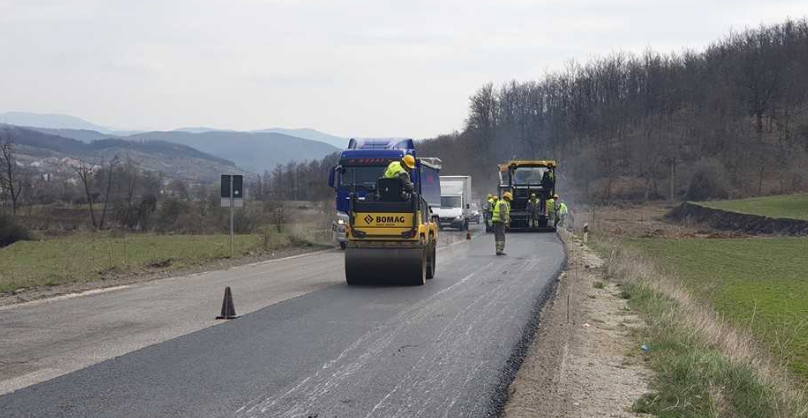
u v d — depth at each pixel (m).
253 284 18.53
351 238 18.03
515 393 8.51
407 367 9.59
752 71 108.25
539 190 45.50
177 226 55.00
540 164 45.91
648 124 113.38
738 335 12.43
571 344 11.28
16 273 21.31
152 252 29.84
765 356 12.16
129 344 10.91
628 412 8.01
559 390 8.66
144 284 18.73
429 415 7.63
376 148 30.55
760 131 107.00
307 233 34.06
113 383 8.68
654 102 114.50
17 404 7.84
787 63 109.12
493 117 116.19
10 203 67.31
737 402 8.60
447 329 12.20
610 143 109.75
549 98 115.44
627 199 91.75
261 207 49.44
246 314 13.62
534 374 9.38
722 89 110.19
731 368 9.41
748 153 99.06
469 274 20.83
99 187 72.69
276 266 23.69
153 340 11.21
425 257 18.70
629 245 39.66
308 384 8.70
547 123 114.75
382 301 15.38
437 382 8.88
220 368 9.43
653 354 10.72
